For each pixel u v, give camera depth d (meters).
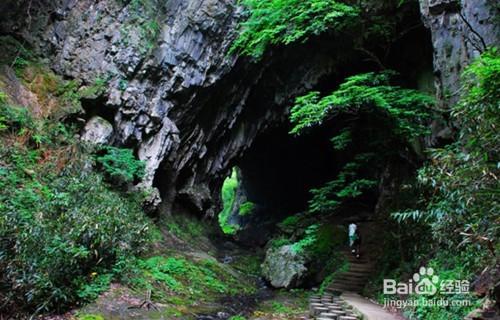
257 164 29.77
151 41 14.53
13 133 10.16
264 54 17.52
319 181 27.95
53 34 12.83
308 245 15.72
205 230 19.09
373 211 20.05
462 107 6.15
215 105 18.11
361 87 11.22
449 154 5.83
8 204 7.54
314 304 9.80
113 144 13.66
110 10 13.89
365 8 15.16
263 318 9.45
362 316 8.43
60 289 6.79
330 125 22.84
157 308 8.20
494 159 5.33
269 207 31.47
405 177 15.55
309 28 14.30
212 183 20.72
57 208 8.43
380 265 12.90
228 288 11.95
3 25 11.78
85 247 7.79
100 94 13.06
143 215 12.84
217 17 15.73
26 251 6.53
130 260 9.64
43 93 11.96
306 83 18.88
